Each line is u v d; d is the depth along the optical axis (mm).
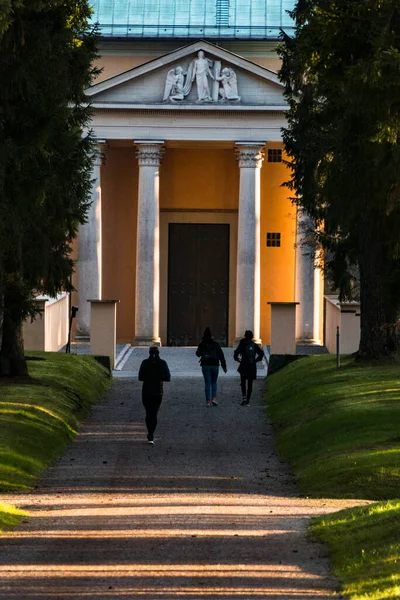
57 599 26891
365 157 49938
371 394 66125
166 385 88188
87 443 60375
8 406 62406
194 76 125125
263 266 139125
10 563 30969
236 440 62000
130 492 45594
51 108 58156
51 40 57125
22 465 50000
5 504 40844
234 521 37781
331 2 48281
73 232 74250
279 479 49844
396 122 46344
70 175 65375
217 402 78188
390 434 53875
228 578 29156
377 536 32875
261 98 125312
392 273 66688
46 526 36719
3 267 68375
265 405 77000
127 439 61938
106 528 36344
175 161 140625
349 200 52188
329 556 31969
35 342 102125
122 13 138500
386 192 48844
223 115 125188
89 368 88812
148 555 31969
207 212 140500
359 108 47562
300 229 120938
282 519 38219
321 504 42062
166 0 139750
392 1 46719
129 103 124375
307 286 125250
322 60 49406
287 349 99750
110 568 30328
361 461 48250
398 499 40469
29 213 58531
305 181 80188
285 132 83625
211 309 140750
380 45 46188
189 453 57281
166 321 140625
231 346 139500
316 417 62125
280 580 28938
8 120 56844
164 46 137500
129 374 98562
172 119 125375
